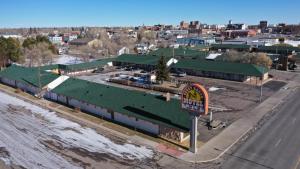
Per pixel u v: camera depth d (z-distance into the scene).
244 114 56.22
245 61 107.06
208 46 164.50
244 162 37.00
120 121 51.22
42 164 36.69
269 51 141.12
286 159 37.72
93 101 55.59
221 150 40.34
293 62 114.94
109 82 86.75
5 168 35.75
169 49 136.50
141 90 77.12
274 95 70.88
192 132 39.06
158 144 42.25
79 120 52.78
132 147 41.47
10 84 84.75
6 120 53.00
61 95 63.38
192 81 87.31
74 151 40.31
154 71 102.31
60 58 145.25
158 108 47.72
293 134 45.94
